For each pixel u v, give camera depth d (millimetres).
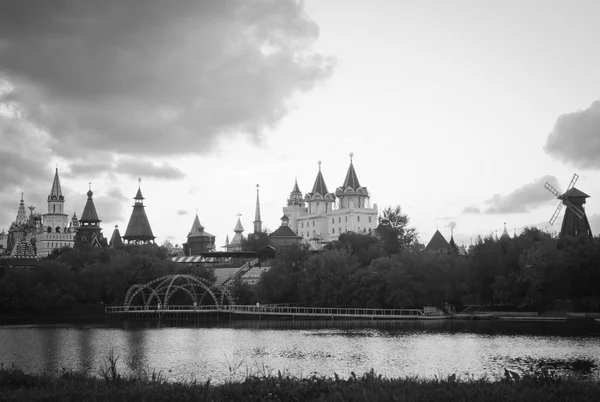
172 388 40875
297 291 182875
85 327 148750
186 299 199500
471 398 37938
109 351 100812
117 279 185875
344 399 37531
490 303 161375
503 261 155500
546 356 87000
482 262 157625
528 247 157000
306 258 187250
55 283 177625
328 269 173250
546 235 170625
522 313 149875
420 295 160500
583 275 144375
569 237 160500
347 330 130000
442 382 42344
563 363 81000
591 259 144250
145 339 119188
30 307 174125
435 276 160000
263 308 172875
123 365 85250
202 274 199500
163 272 194125
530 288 146750
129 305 176250
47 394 38344
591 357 86000
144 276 190500
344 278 171000
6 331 137500
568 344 99500
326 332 126500
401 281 159750
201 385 42906
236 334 126812
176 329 141750
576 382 40812
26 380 43969
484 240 165750
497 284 151625
